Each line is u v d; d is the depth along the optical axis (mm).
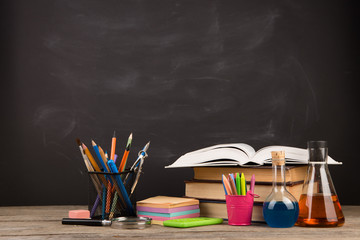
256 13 1841
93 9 1852
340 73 1822
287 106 1815
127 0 1854
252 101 1820
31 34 1841
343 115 1809
